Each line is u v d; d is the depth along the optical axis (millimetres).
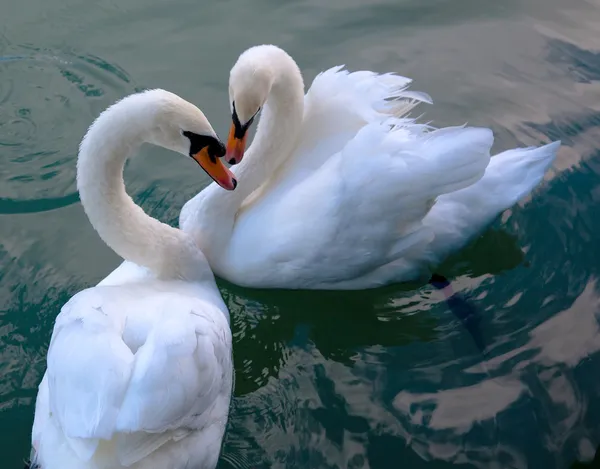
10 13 2627
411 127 1937
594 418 1852
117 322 1679
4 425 1833
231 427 1837
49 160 2293
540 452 1811
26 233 2135
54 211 2186
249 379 1928
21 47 2535
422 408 1868
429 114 2375
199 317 1710
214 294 1944
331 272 1964
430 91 2428
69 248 2111
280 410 1867
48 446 1654
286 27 2600
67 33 2574
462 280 2055
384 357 1956
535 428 1839
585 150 2291
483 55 2529
